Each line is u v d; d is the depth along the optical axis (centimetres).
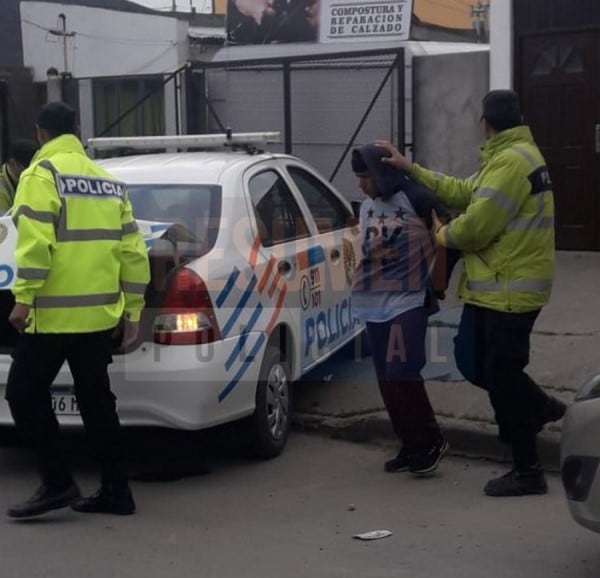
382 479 676
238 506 627
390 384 667
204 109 1495
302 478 678
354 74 1411
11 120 1647
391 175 655
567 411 509
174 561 545
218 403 641
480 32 1791
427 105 1304
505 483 637
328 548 561
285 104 1388
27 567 537
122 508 610
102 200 583
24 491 652
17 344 586
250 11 1559
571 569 529
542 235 616
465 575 523
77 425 638
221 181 712
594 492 480
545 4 1203
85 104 1759
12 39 1880
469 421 727
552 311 963
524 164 609
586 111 1190
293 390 816
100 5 1920
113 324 584
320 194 825
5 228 638
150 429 748
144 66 1723
